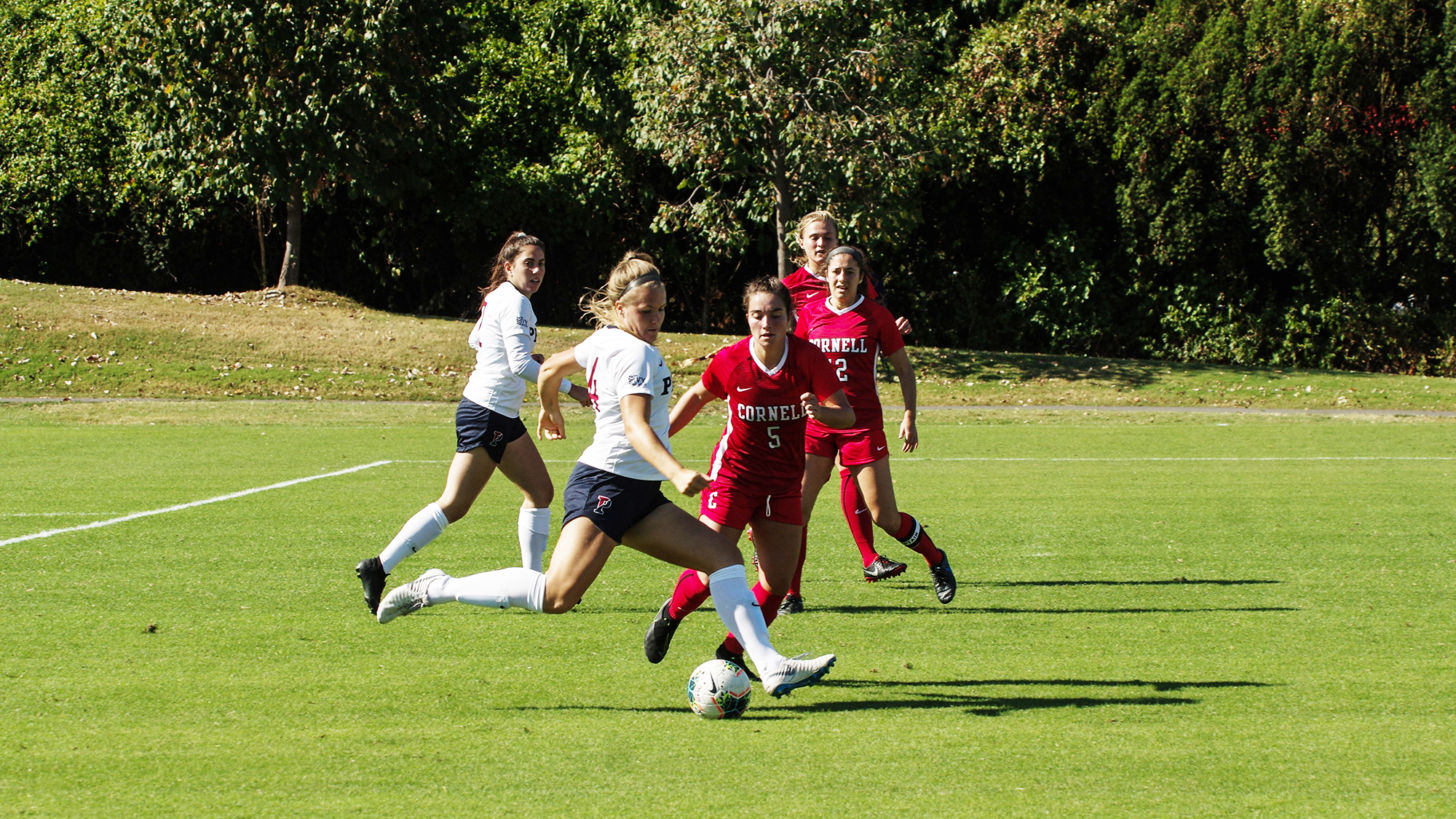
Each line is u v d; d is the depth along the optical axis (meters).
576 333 38.09
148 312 35.09
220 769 5.65
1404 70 38.06
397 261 45.38
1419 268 40.09
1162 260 41.28
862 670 7.50
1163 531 13.01
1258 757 5.81
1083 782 5.48
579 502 6.77
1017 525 13.44
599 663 7.63
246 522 13.16
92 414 26.00
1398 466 19.11
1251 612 9.09
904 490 16.23
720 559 6.72
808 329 9.67
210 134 37.88
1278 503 15.01
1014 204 44.12
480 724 6.35
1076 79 42.41
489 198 43.00
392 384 30.88
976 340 44.91
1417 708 6.62
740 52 32.16
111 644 8.03
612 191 43.50
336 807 5.17
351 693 6.93
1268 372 35.75
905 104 34.25
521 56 45.25
